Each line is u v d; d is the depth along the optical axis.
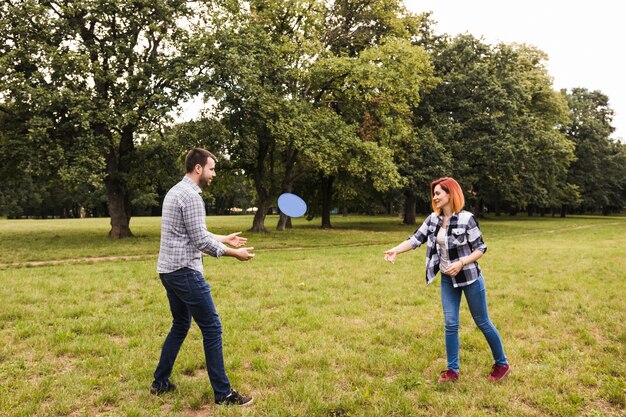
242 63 19.56
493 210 76.69
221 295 8.38
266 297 8.26
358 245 19.75
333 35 28.06
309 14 23.66
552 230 30.22
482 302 4.57
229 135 20.92
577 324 6.65
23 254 14.96
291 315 7.00
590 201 54.47
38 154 17.12
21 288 8.58
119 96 18.80
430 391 4.32
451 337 4.61
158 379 4.27
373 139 26.83
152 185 23.80
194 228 3.87
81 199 63.34
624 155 55.59
